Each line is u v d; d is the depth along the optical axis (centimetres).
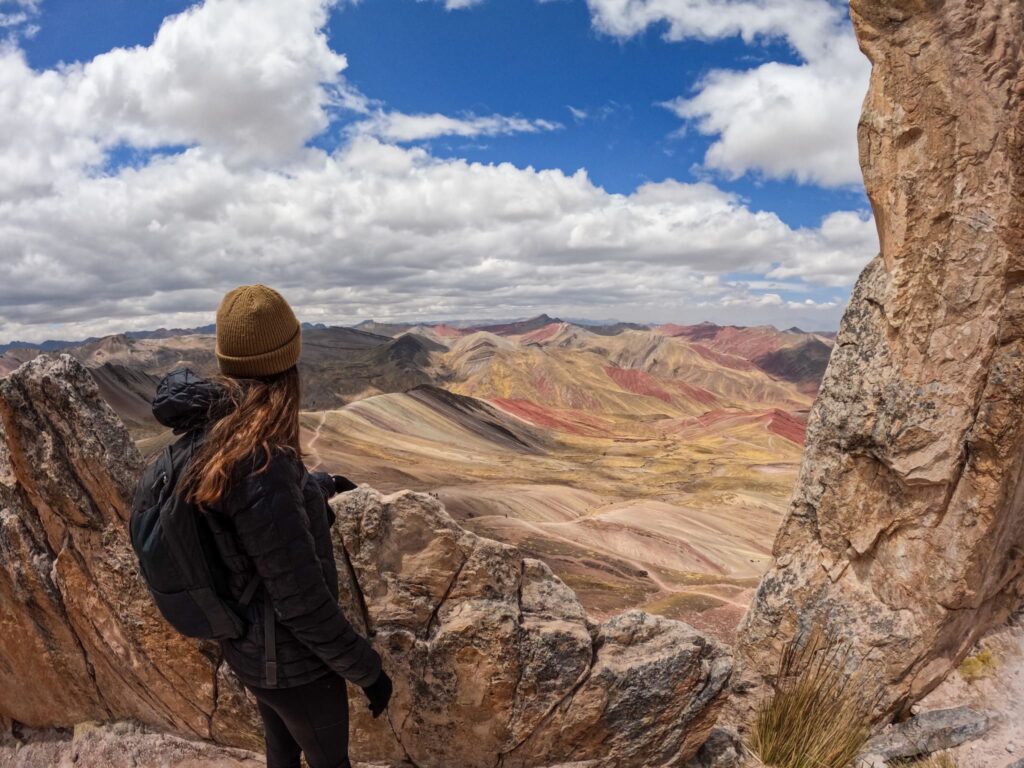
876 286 344
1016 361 302
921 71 312
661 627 281
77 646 270
